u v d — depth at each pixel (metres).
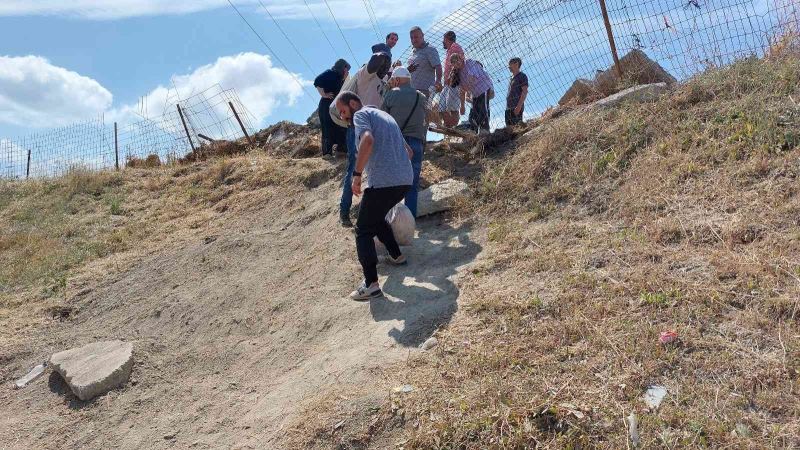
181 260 7.79
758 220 4.77
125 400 5.40
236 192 9.62
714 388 3.47
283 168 9.71
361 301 5.61
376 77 7.35
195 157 12.41
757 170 5.30
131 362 5.75
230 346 5.77
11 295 7.93
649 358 3.78
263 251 7.40
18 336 6.90
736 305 4.05
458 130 8.24
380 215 5.50
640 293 4.39
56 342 6.68
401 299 5.42
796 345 3.58
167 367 5.73
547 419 3.55
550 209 6.11
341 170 8.82
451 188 6.92
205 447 4.52
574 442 3.39
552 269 5.07
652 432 3.29
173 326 6.42
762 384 3.41
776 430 3.13
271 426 4.40
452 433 3.66
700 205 5.23
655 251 4.84
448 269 5.73
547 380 3.84
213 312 6.41
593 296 4.54
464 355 4.35
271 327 5.84
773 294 4.03
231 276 7.06
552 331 4.30
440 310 5.00
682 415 3.34
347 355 4.86
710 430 3.21
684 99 6.61
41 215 10.55
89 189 11.23
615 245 5.11
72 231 9.66
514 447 3.47
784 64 6.45
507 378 3.96
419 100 6.47
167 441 4.75
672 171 5.76
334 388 4.47
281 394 4.75
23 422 5.47
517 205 6.43
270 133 11.92
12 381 6.17
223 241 7.89
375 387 4.29
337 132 9.32
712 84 6.61
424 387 4.12
